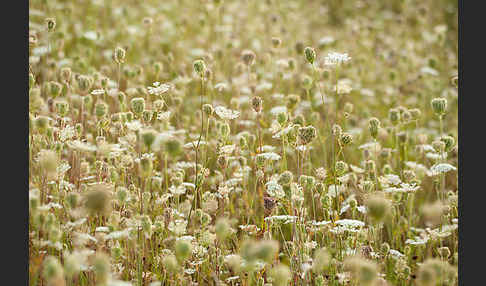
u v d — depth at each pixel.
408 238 3.33
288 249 2.73
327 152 4.30
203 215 2.74
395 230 3.35
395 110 3.84
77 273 2.43
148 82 5.10
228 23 7.15
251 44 6.68
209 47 6.11
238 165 3.37
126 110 3.81
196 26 7.22
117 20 6.74
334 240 3.01
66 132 2.91
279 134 3.10
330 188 3.04
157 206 3.00
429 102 5.78
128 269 2.64
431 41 7.40
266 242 2.08
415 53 7.45
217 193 3.15
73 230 2.67
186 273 2.79
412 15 9.18
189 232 2.99
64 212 2.82
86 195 2.32
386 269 2.90
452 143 3.21
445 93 5.68
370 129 3.19
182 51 6.17
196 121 4.26
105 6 7.09
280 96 4.41
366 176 3.64
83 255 2.31
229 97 5.12
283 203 2.96
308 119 4.34
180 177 3.01
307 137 2.82
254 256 2.07
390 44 7.52
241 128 4.40
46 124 2.74
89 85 3.25
